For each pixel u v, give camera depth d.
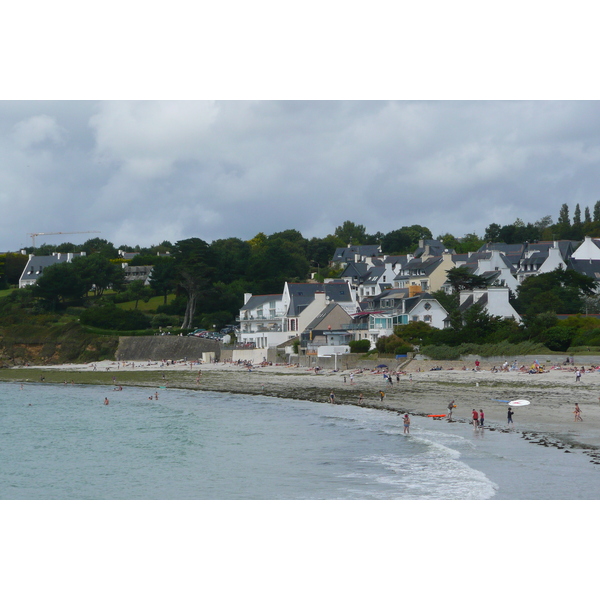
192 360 143.62
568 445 47.22
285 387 96.50
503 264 142.12
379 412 69.38
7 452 59.66
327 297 138.88
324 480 43.19
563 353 86.75
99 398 101.62
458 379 85.56
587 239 157.50
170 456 55.12
